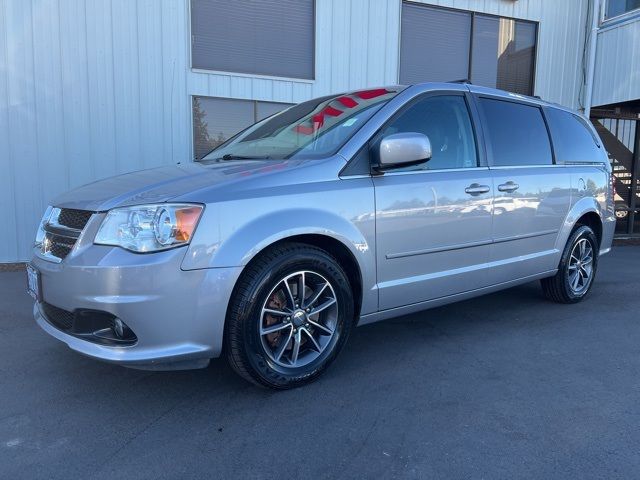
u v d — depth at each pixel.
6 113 6.35
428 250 3.51
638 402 2.94
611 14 9.63
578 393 3.05
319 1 7.90
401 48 8.80
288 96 7.85
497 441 2.52
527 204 4.20
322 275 3.04
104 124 6.79
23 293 5.26
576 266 4.96
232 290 2.68
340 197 3.06
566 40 10.08
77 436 2.56
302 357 3.10
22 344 3.82
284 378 2.96
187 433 2.59
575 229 4.87
